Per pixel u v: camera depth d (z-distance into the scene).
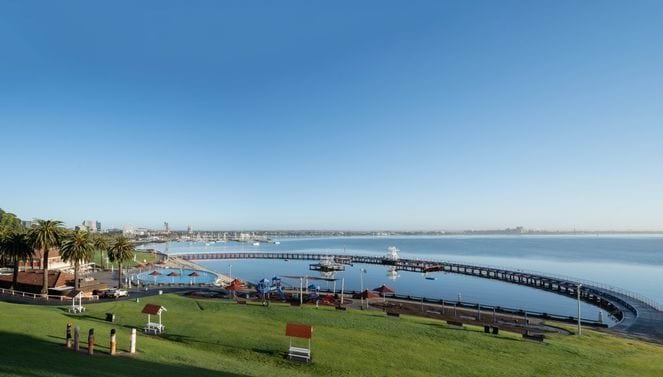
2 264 92.75
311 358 35.16
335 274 169.25
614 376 34.69
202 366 29.02
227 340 40.00
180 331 42.94
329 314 56.59
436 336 45.75
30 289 77.62
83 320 44.00
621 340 51.91
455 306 79.06
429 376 32.12
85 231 82.50
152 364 27.14
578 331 56.25
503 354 39.47
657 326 64.75
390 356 36.81
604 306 95.50
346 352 37.34
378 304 78.44
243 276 163.50
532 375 33.59
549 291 124.19
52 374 21.25
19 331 32.47
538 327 59.25
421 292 122.12
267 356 35.59
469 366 35.09
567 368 36.03
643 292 116.00
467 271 171.38
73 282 83.31
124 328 43.00
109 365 25.03
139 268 146.62
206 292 83.50
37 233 73.00
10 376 20.00
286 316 53.94
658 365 39.03
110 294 74.44
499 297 114.31
